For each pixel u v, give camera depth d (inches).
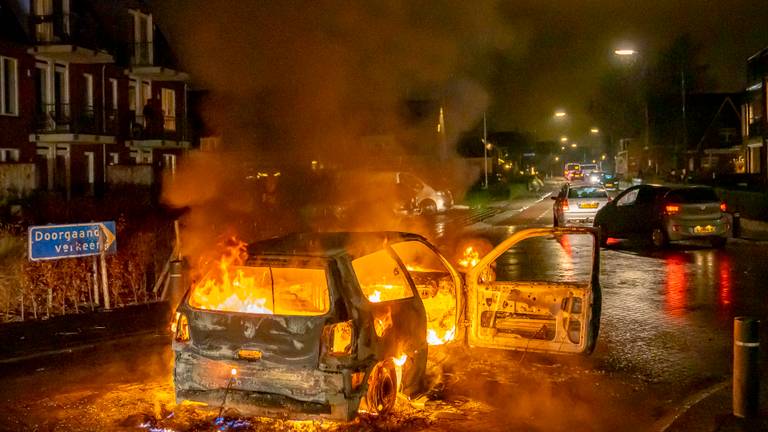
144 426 244.1
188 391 239.9
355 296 236.2
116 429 242.4
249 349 232.8
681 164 2418.8
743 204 1144.2
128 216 629.0
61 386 296.4
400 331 254.8
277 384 230.4
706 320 414.9
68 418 255.6
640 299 482.0
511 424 249.4
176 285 432.5
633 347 354.0
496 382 297.7
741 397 247.6
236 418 249.0
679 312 437.7
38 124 1007.6
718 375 308.5
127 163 1192.2
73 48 995.9
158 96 1282.0
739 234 871.7
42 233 418.0
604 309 448.1
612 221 816.3
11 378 309.3
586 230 307.7
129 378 308.7
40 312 432.1
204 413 253.9
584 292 304.0
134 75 1206.9
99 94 1119.6
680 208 757.3
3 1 989.2
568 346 305.0
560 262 674.2
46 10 1016.2
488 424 249.0
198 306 247.4
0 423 251.3
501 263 666.2
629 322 410.3
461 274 318.0
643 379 303.1
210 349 236.7
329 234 277.6
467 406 267.1
